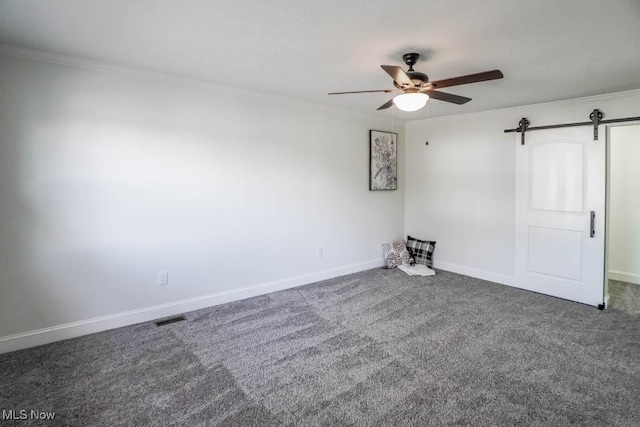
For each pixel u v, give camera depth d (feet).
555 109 12.66
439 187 16.51
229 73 9.93
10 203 8.38
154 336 9.47
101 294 9.70
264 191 12.75
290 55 8.44
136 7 6.16
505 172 14.12
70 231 9.16
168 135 10.52
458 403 6.72
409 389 7.16
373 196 16.61
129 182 9.94
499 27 6.74
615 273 15.07
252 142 12.32
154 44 7.86
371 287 13.87
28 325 8.75
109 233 9.71
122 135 9.74
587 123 11.86
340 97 12.76
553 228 12.87
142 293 10.37
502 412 6.46
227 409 6.53
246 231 12.40
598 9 5.99
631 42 7.40
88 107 9.20
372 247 16.75
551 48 7.75
